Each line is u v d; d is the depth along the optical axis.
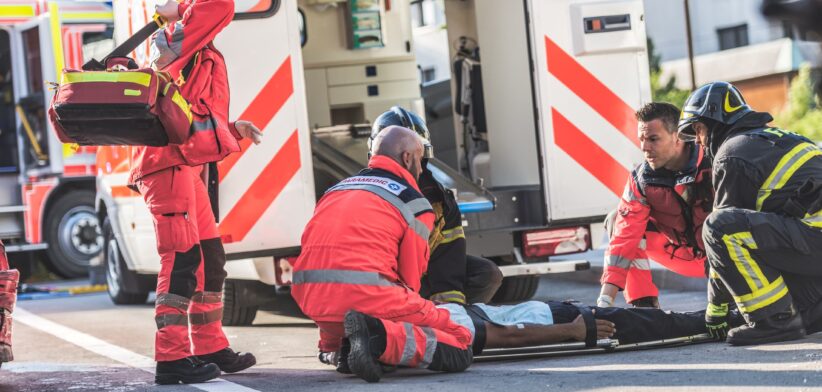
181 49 9.70
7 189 27.91
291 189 13.34
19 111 27.70
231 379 10.37
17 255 29.42
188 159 9.80
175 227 10.00
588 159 14.72
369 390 9.04
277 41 13.29
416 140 9.97
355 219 9.56
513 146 15.31
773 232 9.70
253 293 15.41
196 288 10.24
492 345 10.11
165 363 10.06
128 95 9.10
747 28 51.50
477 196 14.57
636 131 14.88
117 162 17.41
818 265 9.81
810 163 9.88
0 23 27.47
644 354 10.07
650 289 11.54
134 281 19.88
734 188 9.99
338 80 18.38
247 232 13.19
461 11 16.50
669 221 11.25
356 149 16.02
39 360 13.04
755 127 10.13
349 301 9.47
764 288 9.83
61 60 27.48
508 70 15.25
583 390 8.37
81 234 28.27
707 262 11.35
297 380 10.05
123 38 14.60
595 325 10.19
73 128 9.20
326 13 18.33
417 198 9.72
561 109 14.62
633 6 14.81
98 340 14.93
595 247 15.05
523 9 14.73
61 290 24.30
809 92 48.19
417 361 9.49
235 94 13.11
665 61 56.06
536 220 14.82
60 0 27.62
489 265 11.59
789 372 8.44
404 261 9.72
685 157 10.97
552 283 19.56
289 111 13.33
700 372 8.75
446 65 17.38
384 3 18.55
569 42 14.66
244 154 13.17
